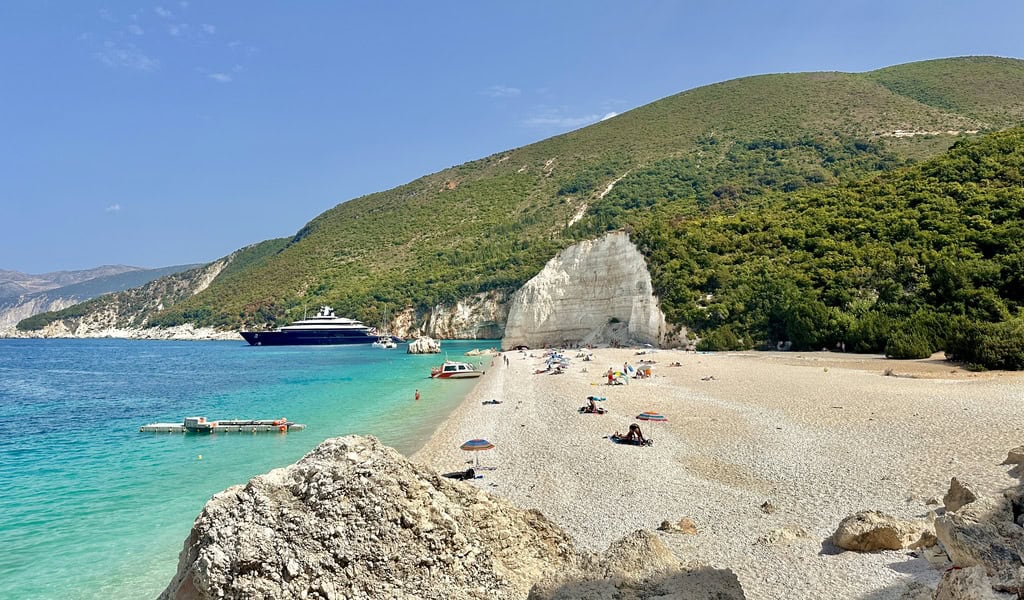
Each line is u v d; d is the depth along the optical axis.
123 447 24.69
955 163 72.75
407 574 6.54
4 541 13.59
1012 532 7.36
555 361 52.34
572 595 5.92
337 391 43.72
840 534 10.19
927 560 9.01
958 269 50.78
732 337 62.84
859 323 53.25
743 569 9.61
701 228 82.88
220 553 6.17
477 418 27.78
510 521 7.88
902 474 14.48
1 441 26.77
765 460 16.94
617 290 85.25
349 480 6.96
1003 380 29.11
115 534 14.03
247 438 26.11
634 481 15.70
